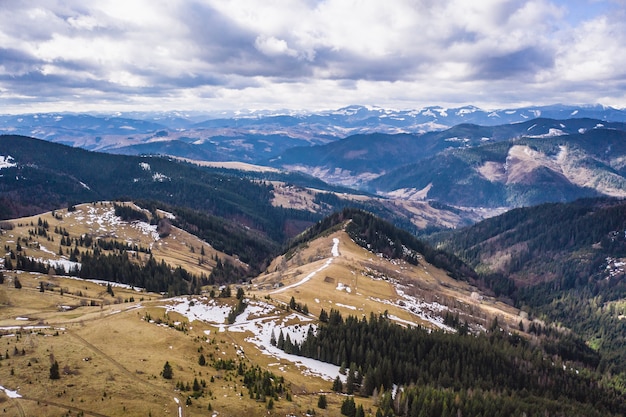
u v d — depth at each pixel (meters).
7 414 98.50
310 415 122.50
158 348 149.50
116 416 101.62
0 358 126.69
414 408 141.50
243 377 139.50
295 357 176.25
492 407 150.88
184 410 108.75
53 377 115.06
